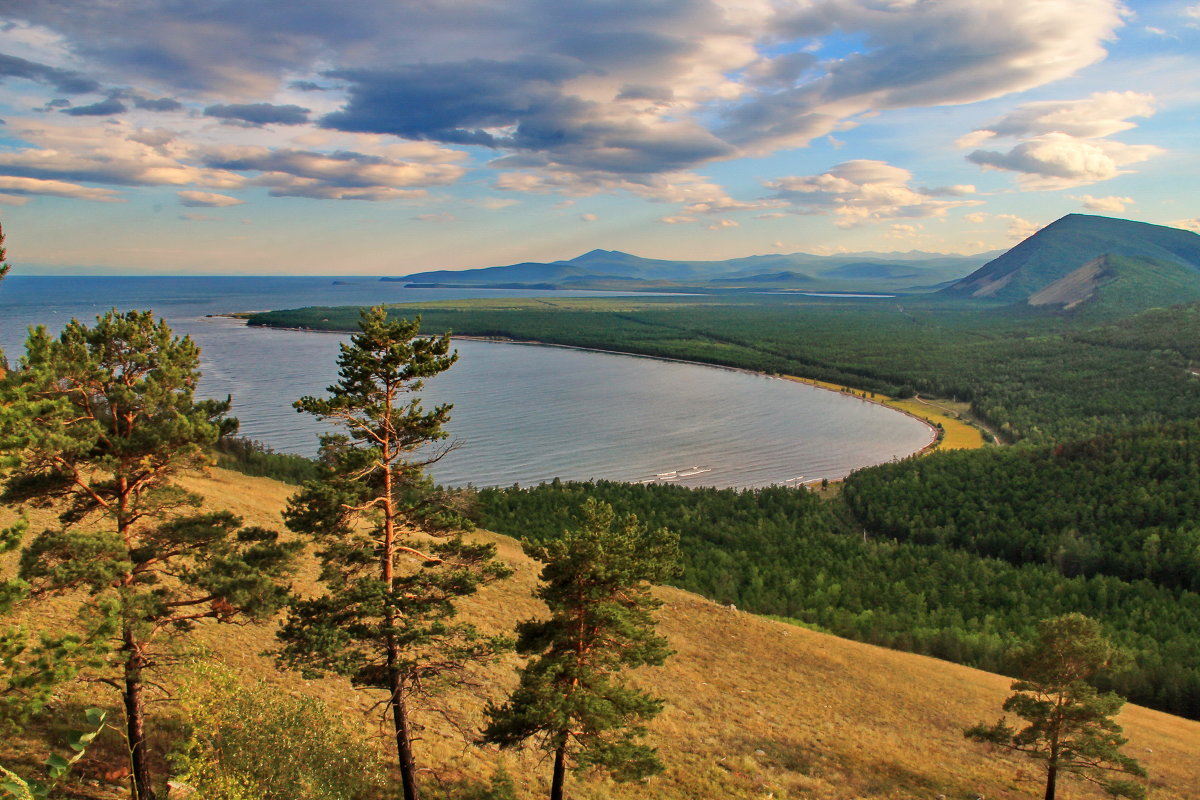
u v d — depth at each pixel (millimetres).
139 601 18516
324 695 32219
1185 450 134875
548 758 33094
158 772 22703
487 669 41469
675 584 90312
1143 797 33969
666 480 166000
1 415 15938
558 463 177500
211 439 20844
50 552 18328
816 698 50812
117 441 19422
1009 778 42094
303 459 117938
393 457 23625
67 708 25094
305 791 18453
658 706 25250
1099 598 95938
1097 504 124562
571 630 24922
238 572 20047
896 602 94625
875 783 37719
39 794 9117
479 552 24047
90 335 20391
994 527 122938
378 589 21328
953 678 63625
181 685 18812
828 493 152000
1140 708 67375
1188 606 93812
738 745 39344
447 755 30625
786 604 91188
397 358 22531
